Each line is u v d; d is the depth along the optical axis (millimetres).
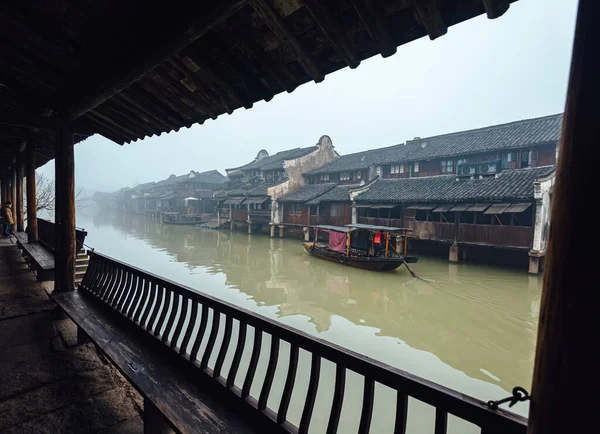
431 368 7082
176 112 4016
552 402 837
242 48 2611
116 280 4320
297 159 31703
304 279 15023
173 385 2488
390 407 5547
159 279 3398
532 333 8992
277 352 2129
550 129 17406
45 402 3000
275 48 2518
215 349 7309
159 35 2631
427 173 22344
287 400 1980
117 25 2795
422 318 10102
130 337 3385
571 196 812
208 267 17688
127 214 71062
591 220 774
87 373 3531
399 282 14250
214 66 2889
